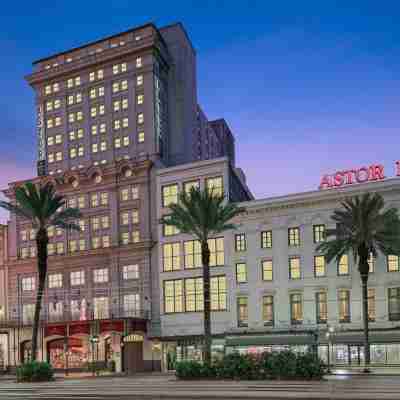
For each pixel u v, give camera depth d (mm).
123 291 98062
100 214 103375
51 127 115875
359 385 38812
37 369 60625
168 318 92625
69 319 101625
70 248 105188
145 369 92812
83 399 35031
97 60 111625
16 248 110250
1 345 104188
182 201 64812
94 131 111000
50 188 70875
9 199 111750
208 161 93938
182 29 120312
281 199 84562
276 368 46156
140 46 108125
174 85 117750
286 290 82688
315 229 82375
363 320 70375
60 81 116375
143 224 98688
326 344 77375
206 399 32906
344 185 83562
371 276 78062
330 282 80188
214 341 87438
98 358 96688
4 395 39750
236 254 87188
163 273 94438
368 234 67188
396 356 73500
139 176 100438
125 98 109062
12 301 108188
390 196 78000
